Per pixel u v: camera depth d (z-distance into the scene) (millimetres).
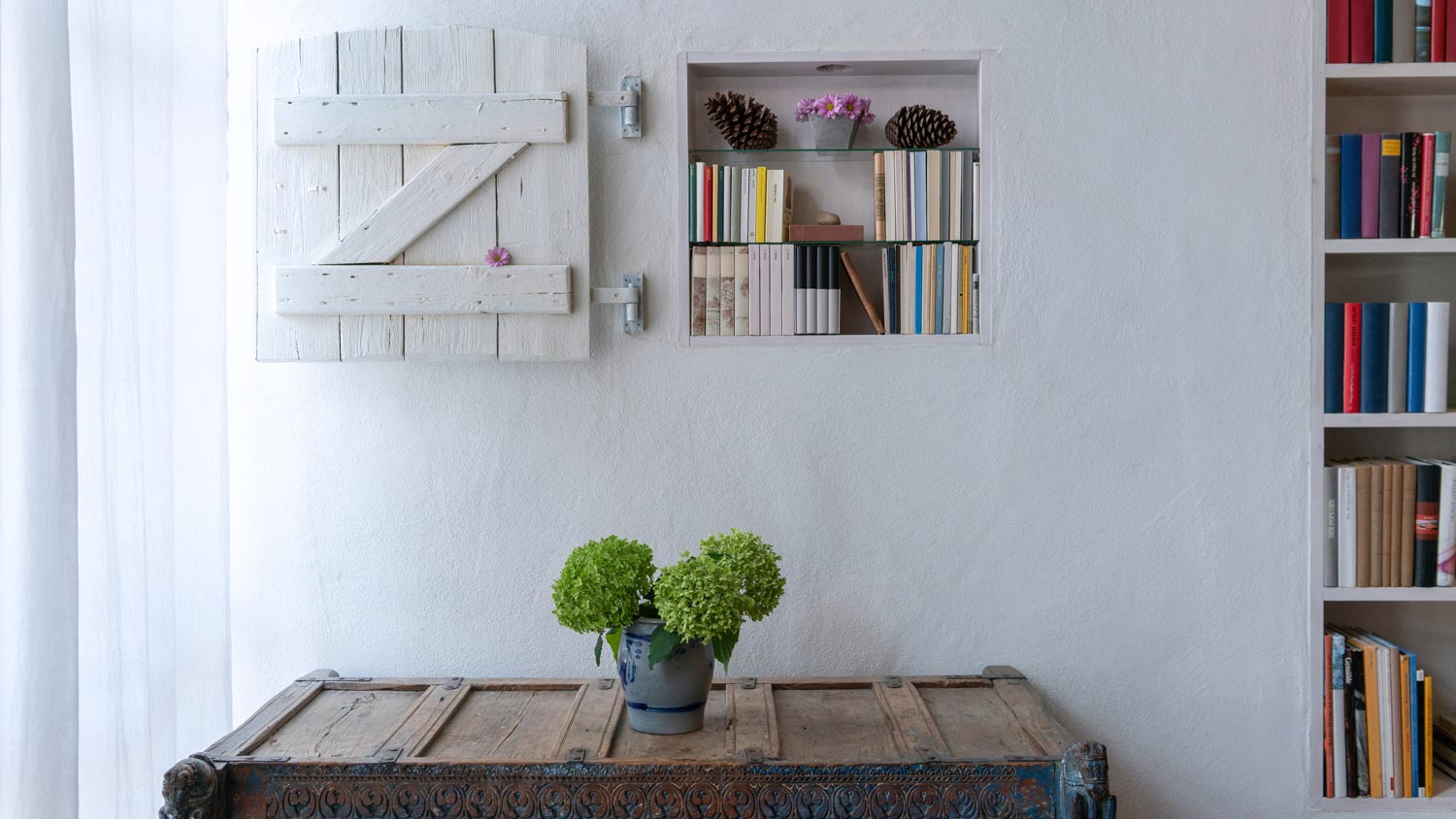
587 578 2068
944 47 2500
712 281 2514
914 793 1945
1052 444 2529
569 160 2395
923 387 2525
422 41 2387
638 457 2527
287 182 2389
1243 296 2516
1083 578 2539
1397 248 2480
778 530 2537
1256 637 2537
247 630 2537
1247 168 2508
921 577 2543
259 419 2523
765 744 2039
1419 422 2475
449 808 1950
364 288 2369
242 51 2525
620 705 2279
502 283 2369
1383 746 2510
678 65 2496
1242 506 2525
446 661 2539
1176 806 2555
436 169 2377
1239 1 2496
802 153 2605
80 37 1842
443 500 2529
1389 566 2510
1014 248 2512
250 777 1944
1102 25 2498
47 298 1677
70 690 1693
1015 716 2215
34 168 1672
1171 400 2527
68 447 1696
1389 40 2490
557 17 2498
